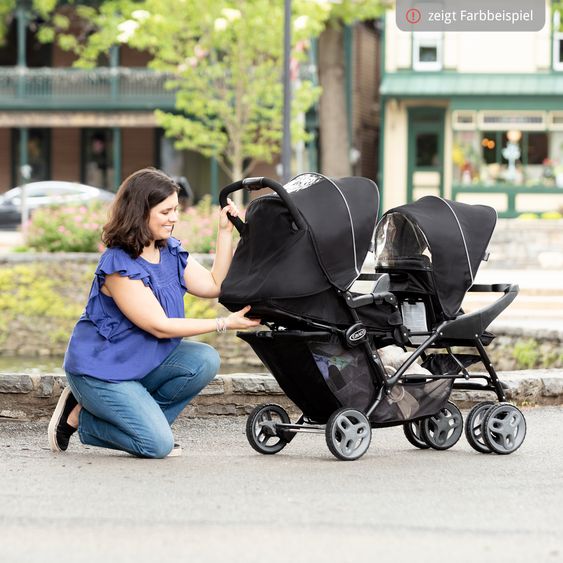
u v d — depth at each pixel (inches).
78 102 3358.8
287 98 1925.4
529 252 2246.6
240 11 2482.8
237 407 780.0
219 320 612.1
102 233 620.4
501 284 660.7
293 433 651.5
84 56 2888.8
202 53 2534.5
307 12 2482.8
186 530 457.1
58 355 1675.7
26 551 426.6
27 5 3348.9
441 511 494.6
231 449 671.8
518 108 3112.7
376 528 462.0
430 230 624.4
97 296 622.5
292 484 551.2
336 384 614.5
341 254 593.9
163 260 630.5
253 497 519.5
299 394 631.8
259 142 2640.3
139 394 623.5
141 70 3356.3
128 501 510.0
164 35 2532.0
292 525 465.7
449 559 418.9
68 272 1710.1
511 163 3127.5
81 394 625.3
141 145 3577.8
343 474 578.9
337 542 439.8
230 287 608.1
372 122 3676.2
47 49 3567.9
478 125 3132.4
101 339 624.1
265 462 616.7
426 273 632.4
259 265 604.7
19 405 758.5
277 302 592.1
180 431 736.3
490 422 644.7
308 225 589.0
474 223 641.6
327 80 2992.1
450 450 665.0
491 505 508.4
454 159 3142.2
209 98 2588.6
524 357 1149.7
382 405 626.8
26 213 2849.4
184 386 642.2
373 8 2812.5
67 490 534.0
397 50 3152.1
